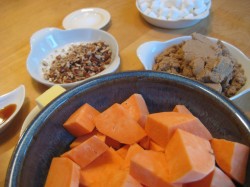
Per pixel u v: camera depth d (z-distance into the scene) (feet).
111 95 0.66
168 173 0.49
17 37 1.16
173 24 1.07
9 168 0.48
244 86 0.78
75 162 0.56
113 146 0.62
